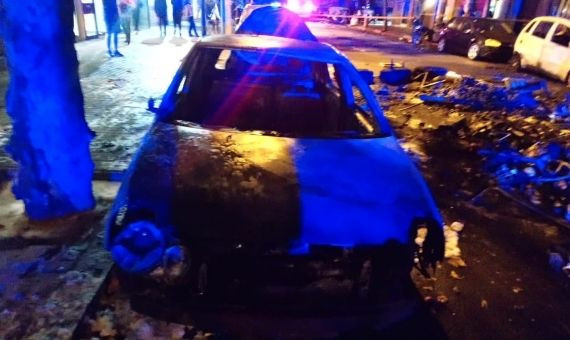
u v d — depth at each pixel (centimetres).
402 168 271
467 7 2056
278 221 212
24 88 277
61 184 308
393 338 253
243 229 207
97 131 527
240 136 286
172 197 219
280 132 299
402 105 849
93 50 1112
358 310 218
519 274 334
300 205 222
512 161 568
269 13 959
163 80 838
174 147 264
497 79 1123
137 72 896
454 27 1551
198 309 209
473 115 797
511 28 1437
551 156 564
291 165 254
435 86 977
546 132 701
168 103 313
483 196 471
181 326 242
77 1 1213
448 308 286
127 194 223
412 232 228
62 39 280
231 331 213
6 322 225
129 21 1250
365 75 450
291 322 214
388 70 1027
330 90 369
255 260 205
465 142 653
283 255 206
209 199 219
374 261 216
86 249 287
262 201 221
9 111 287
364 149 287
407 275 226
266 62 374
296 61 369
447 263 337
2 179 385
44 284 254
